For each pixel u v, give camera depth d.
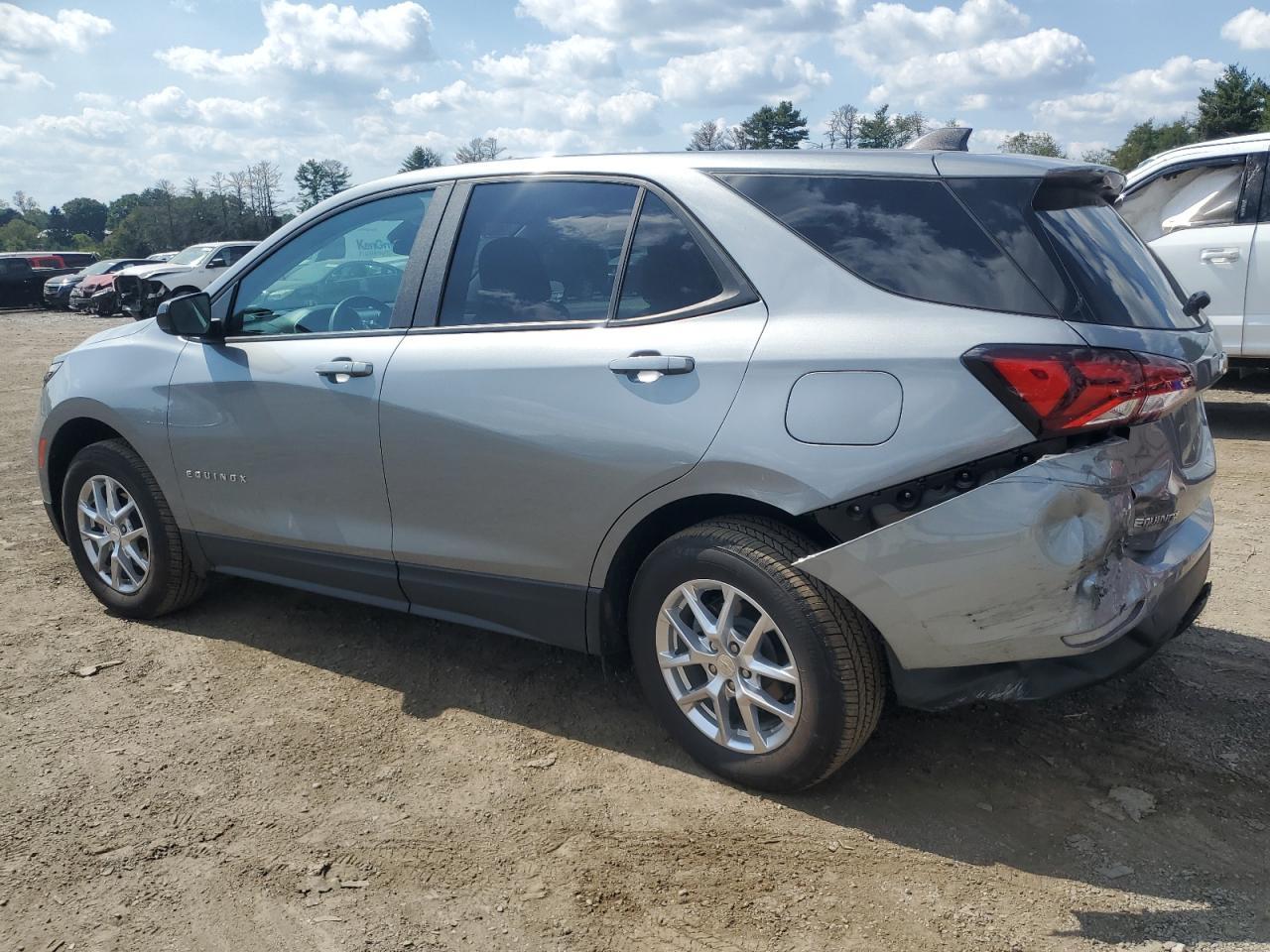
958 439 2.46
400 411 3.36
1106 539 2.49
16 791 3.02
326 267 3.75
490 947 2.36
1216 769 3.00
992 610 2.51
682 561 2.88
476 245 3.40
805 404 2.64
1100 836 2.71
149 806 2.94
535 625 3.28
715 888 2.55
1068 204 2.76
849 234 2.75
